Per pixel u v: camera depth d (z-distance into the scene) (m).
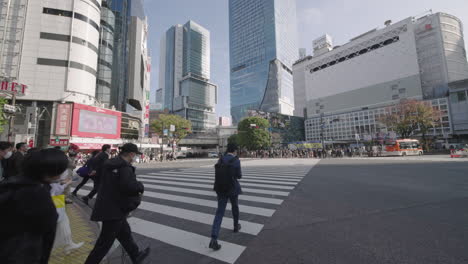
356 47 63.38
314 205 4.89
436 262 2.38
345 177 9.37
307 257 2.54
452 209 4.36
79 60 25.70
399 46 54.28
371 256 2.53
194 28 139.00
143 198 5.83
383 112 54.12
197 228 3.62
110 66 33.44
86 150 25.89
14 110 13.34
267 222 3.83
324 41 77.81
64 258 2.59
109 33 33.47
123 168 2.17
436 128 45.28
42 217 1.11
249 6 105.50
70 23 25.58
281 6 102.25
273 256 2.58
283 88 94.12
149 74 54.50
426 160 18.09
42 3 24.77
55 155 1.28
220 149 70.50
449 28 50.03
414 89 50.91
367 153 31.48
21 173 1.22
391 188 6.71
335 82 67.25
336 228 3.47
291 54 105.81
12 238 1.03
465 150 20.36
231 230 3.48
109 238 2.08
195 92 117.56
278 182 8.30
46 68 24.20
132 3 41.97
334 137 64.12
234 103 107.38
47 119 24.23
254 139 43.56
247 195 6.06
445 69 47.69
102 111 27.06
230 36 113.19
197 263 2.45
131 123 32.84
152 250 2.81
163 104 139.88
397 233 3.21
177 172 12.87
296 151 37.31
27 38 23.86
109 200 2.10
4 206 1.03
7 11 22.94
